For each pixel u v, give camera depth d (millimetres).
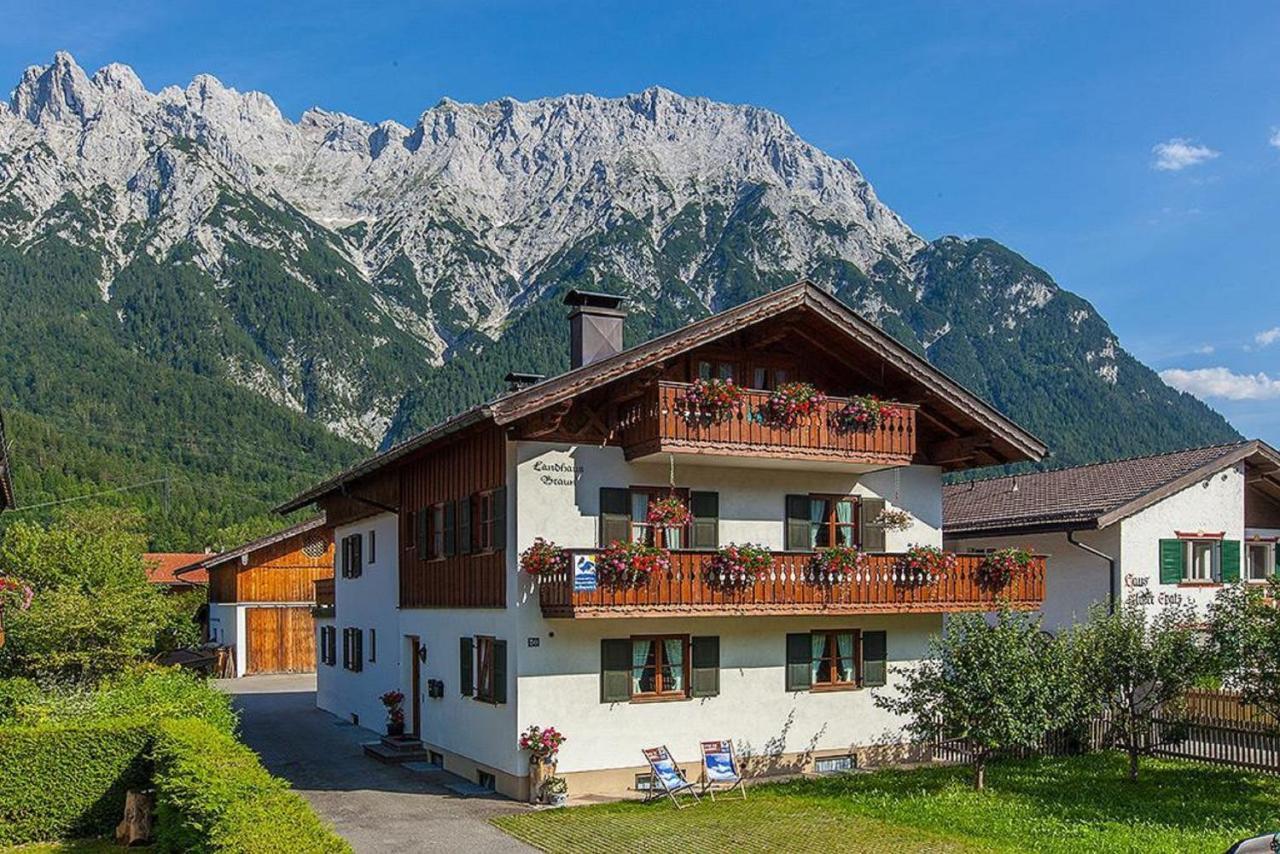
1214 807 18000
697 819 17891
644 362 20078
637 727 20734
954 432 24078
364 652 29750
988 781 20344
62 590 30312
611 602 19406
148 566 54094
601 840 16625
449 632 23219
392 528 27469
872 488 23766
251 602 45906
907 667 23484
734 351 22422
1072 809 17891
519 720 19875
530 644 20016
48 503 77250
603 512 20891
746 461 21500
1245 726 21266
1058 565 28891
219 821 11516
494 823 18047
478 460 21797
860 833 16516
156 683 21688
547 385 19391
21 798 16609
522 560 19922
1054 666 19391
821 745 22469
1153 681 20328
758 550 20531
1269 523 30578
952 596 22734
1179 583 28047
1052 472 33906
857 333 22031
